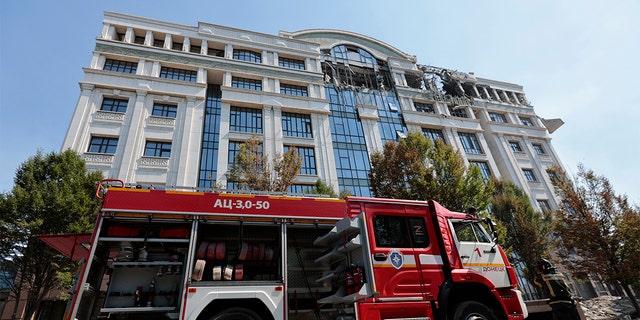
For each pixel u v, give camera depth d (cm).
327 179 2425
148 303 587
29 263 1384
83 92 2150
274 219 666
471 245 720
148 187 659
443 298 617
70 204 1387
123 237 595
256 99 2583
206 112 2509
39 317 1563
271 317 592
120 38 2569
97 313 580
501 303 670
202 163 2259
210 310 573
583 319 969
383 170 1647
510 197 2267
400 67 3503
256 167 1698
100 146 2058
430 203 736
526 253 2044
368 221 648
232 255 644
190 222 625
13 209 1309
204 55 2620
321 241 703
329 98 2941
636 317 1480
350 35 3569
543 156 3428
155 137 2172
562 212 1906
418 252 655
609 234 1694
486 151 3191
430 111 3381
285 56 2998
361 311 573
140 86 2289
